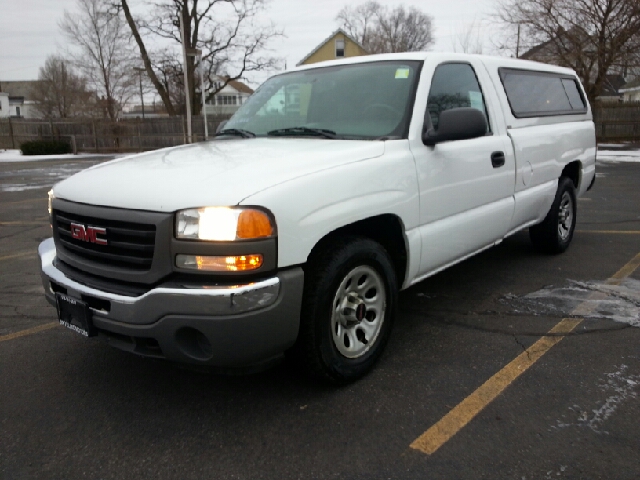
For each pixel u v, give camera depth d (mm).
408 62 3824
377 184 3102
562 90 5746
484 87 4324
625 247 6125
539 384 3113
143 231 2572
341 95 3855
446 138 3439
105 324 2689
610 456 2455
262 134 3938
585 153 5973
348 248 2965
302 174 2770
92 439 2680
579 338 3713
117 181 2861
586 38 22031
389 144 3297
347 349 3102
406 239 3373
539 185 5031
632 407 2850
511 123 4547
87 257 2857
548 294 4602
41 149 26438
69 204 2930
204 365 2586
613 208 8727
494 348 3598
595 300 4426
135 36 33094
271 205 2537
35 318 4309
